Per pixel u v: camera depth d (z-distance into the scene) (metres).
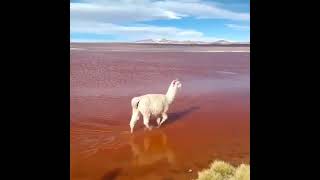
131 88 17.66
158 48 60.69
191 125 11.48
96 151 8.80
